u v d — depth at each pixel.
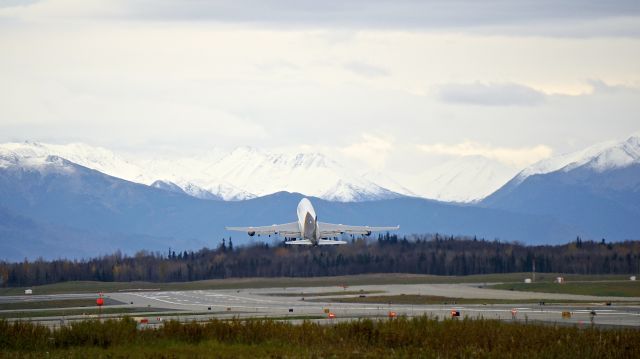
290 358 188.38
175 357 191.50
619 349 195.50
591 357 187.88
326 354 194.88
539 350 197.12
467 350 194.88
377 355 191.62
